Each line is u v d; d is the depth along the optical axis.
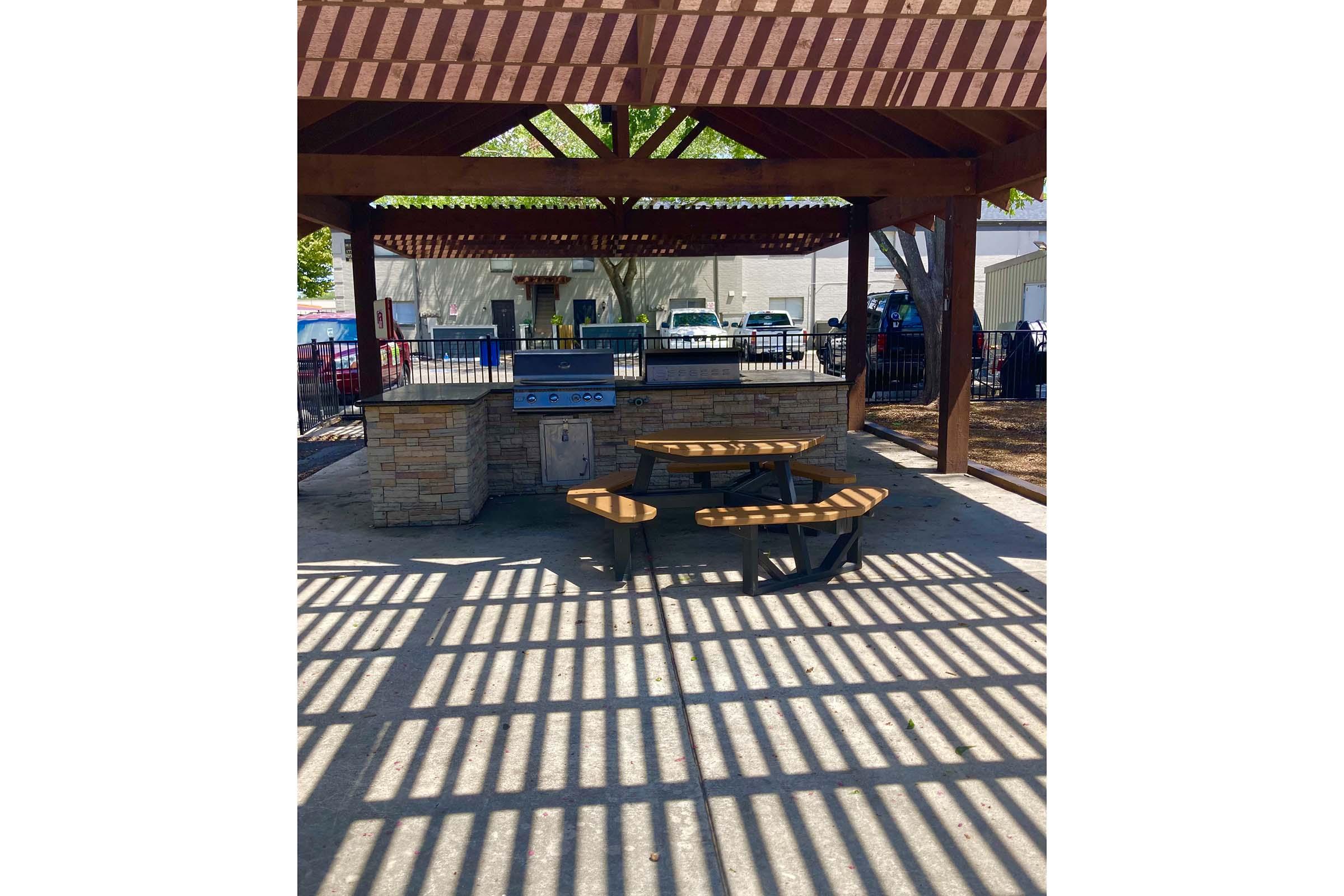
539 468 7.38
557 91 4.83
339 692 3.61
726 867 2.45
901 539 5.86
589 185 7.04
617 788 2.86
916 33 4.39
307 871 2.45
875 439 10.67
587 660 3.90
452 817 2.71
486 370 16.20
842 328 16.80
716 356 7.38
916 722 3.28
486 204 18.17
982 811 2.70
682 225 10.88
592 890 2.36
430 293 29.83
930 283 13.57
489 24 4.19
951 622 4.31
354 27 4.12
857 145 8.09
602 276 30.48
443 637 4.20
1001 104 4.87
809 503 4.91
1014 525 6.18
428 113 7.78
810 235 12.81
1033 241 28.53
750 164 7.16
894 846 2.53
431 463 6.36
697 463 6.56
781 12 3.70
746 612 4.50
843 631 4.20
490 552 5.69
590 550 5.68
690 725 3.29
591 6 3.60
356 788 2.88
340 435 11.61
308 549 5.79
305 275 30.59
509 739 3.20
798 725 3.27
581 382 7.19
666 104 4.92
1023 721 3.27
